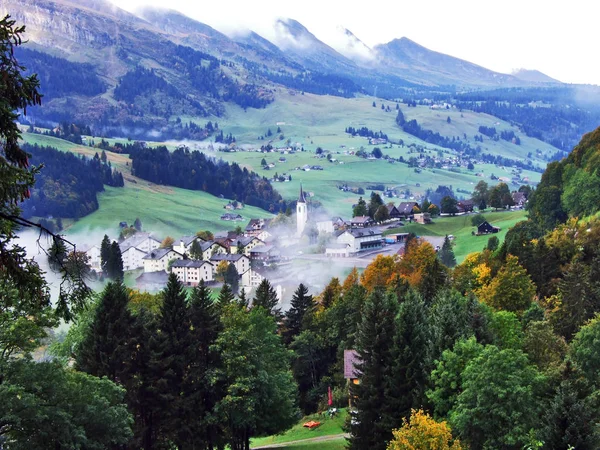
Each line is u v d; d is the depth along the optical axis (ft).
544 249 331.77
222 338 188.24
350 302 331.16
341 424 260.42
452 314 189.37
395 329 184.03
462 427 138.31
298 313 357.00
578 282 248.11
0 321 116.26
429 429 127.03
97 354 179.83
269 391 203.10
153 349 181.16
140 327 182.70
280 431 222.48
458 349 161.17
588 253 331.57
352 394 192.13
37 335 126.31
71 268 62.85
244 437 210.79
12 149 57.26
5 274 57.77
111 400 146.61
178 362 183.42
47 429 122.93
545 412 146.10
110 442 143.84
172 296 190.19
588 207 483.51
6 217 55.72
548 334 190.70
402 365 176.86
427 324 211.41
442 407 156.35
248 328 198.90
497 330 201.16
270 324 241.96
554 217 538.06
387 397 175.83
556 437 133.08
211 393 192.03
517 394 136.26
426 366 173.27
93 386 141.90
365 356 189.37
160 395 177.06
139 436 177.68
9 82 56.95
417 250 414.41
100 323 181.37
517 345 192.85
